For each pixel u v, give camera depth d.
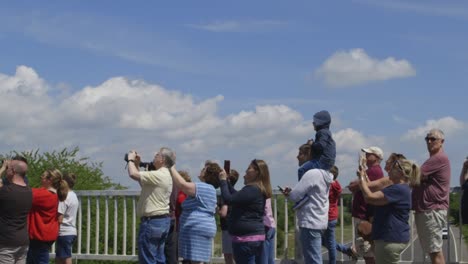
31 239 10.69
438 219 9.91
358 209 10.56
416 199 10.03
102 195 12.77
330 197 10.59
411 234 10.89
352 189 10.61
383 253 8.48
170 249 11.22
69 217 11.38
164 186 9.66
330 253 10.64
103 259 12.65
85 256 12.73
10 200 9.80
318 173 9.52
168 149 9.78
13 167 10.10
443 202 9.96
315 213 9.52
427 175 9.89
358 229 10.51
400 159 8.59
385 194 8.41
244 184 9.27
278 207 11.77
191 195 9.63
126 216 12.65
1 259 9.86
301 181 9.57
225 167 10.04
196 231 9.59
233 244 9.16
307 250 9.57
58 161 15.75
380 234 8.50
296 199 9.59
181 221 9.73
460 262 10.63
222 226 11.31
